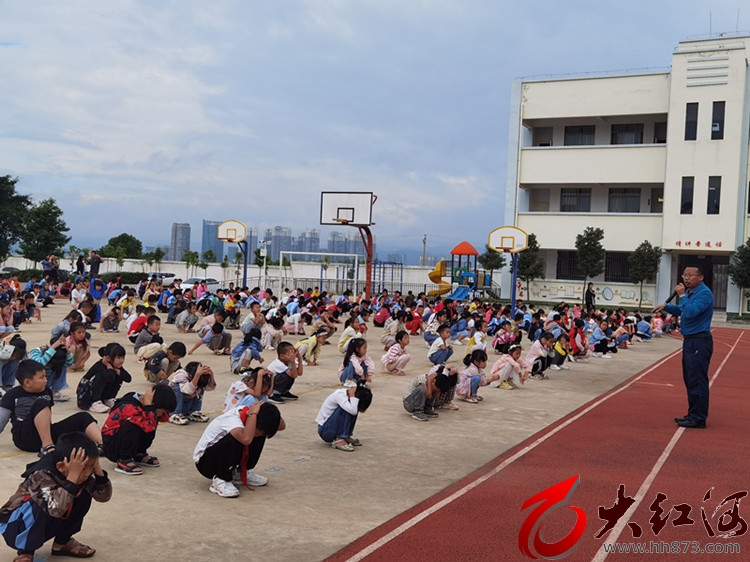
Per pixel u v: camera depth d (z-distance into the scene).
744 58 39.22
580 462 7.88
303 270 55.84
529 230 45.53
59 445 4.53
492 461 7.82
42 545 4.62
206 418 9.07
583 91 44.00
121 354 9.05
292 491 6.45
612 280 44.25
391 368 14.22
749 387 14.77
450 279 51.50
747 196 40.12
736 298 40.22
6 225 49.50
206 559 4.80
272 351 16.53
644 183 43.41
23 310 19.30
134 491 6.20
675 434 9.54
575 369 16.84
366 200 36.31
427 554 5.07
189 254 60.34
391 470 7.29
